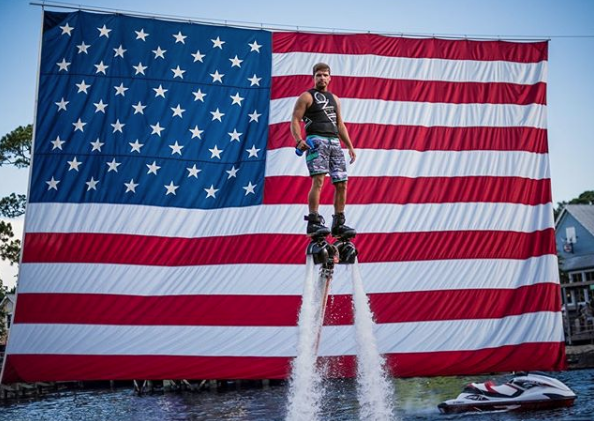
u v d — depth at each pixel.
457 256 19.05
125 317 17.72
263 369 17.80
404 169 19.22
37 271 17.53
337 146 9.51
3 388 33.09
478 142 19.70
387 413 15.21
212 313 17.95
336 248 9.48
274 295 18.08
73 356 17.42
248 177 18.64
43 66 18.31
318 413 16.06
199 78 19.00
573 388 19.34
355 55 19.55
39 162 17.95
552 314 19.19
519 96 20.14
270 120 18.97
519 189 19.67
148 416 19.11
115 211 18.05
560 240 55.38
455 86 19.89
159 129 18.61
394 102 19.48
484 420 13.91
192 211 18.38
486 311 18.94
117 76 18.62
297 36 19.47
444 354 18.59
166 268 18.05
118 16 18.81
